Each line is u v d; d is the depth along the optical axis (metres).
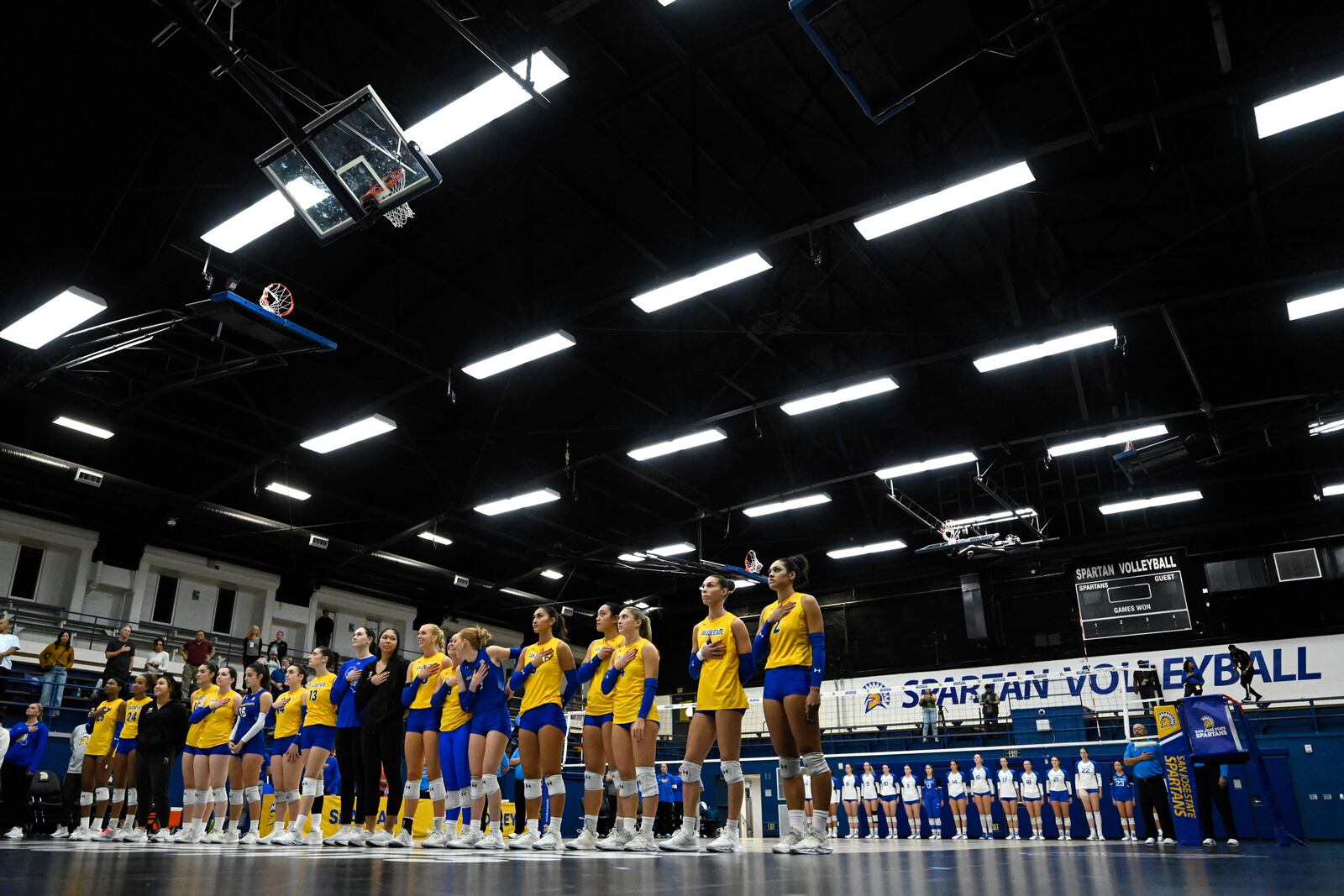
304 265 16.34
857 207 13.64
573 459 23.48
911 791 22.88
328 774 11.53
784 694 6.11
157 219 14.29
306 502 25.80
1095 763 21.80
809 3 8.67
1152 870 4.73
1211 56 13.11
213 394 19.72
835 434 24.39
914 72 9.45
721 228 16.94
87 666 22.14
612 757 7.56
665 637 35.56
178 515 22.94
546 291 17.78
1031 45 10.14
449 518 25.36
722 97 14.22
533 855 5.86
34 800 14.95
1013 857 6.68
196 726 10.67
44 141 12.98
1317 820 18.69
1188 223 16.52
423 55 12.92
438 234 16.47
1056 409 22.91
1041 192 15.22
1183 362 20.91
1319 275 14.81
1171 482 24.70
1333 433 23.50
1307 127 13.90
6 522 22.20
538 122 14.41
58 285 14.61
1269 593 25.22
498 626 35.06
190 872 3.66
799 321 19.02
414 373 19.86
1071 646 27.33
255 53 12.28
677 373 21.39
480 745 7.39
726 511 26.17
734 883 3.31
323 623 27.33
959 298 19.17
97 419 19.38
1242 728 12.16
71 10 11.30
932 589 30.09
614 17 12.94
